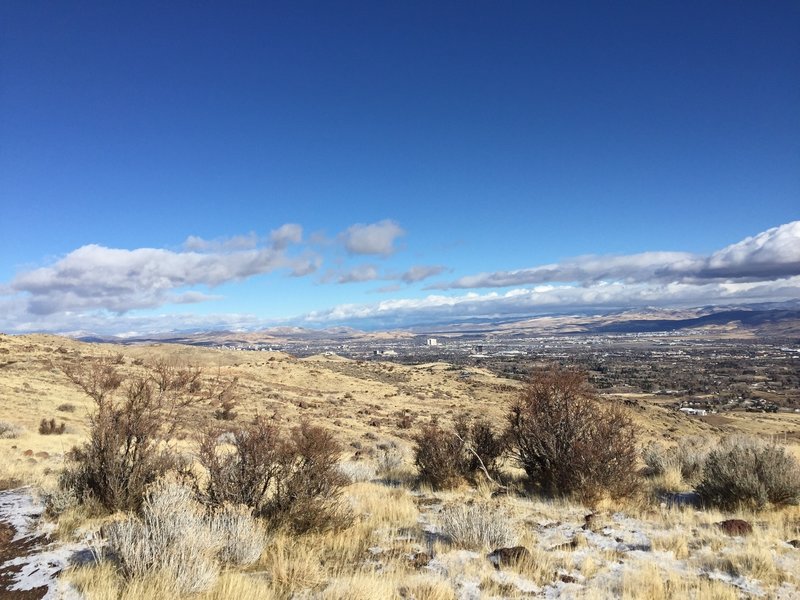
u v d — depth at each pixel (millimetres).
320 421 34125
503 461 12734
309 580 5602
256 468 7617
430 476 11688
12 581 5539
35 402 28531
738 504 8867
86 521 7656
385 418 40312
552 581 5668
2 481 10938
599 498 9281
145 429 8602
